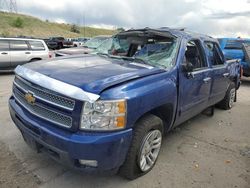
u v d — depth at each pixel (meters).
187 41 4.28
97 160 2.73
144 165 3.41
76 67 3.39
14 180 3.21
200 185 3.40
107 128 2.71
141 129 3.17
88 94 2.66
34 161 3.65
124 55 4.53
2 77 11.11
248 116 6.58
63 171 3.46
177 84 3.76
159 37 4.35
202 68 4.66
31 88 3.12
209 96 5.14
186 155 4.20
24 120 3.12
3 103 6.47
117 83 2.89
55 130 2.81
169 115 3.80
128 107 2.82
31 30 71.19
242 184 3.49
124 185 3.27
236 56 11.48
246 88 10.99
